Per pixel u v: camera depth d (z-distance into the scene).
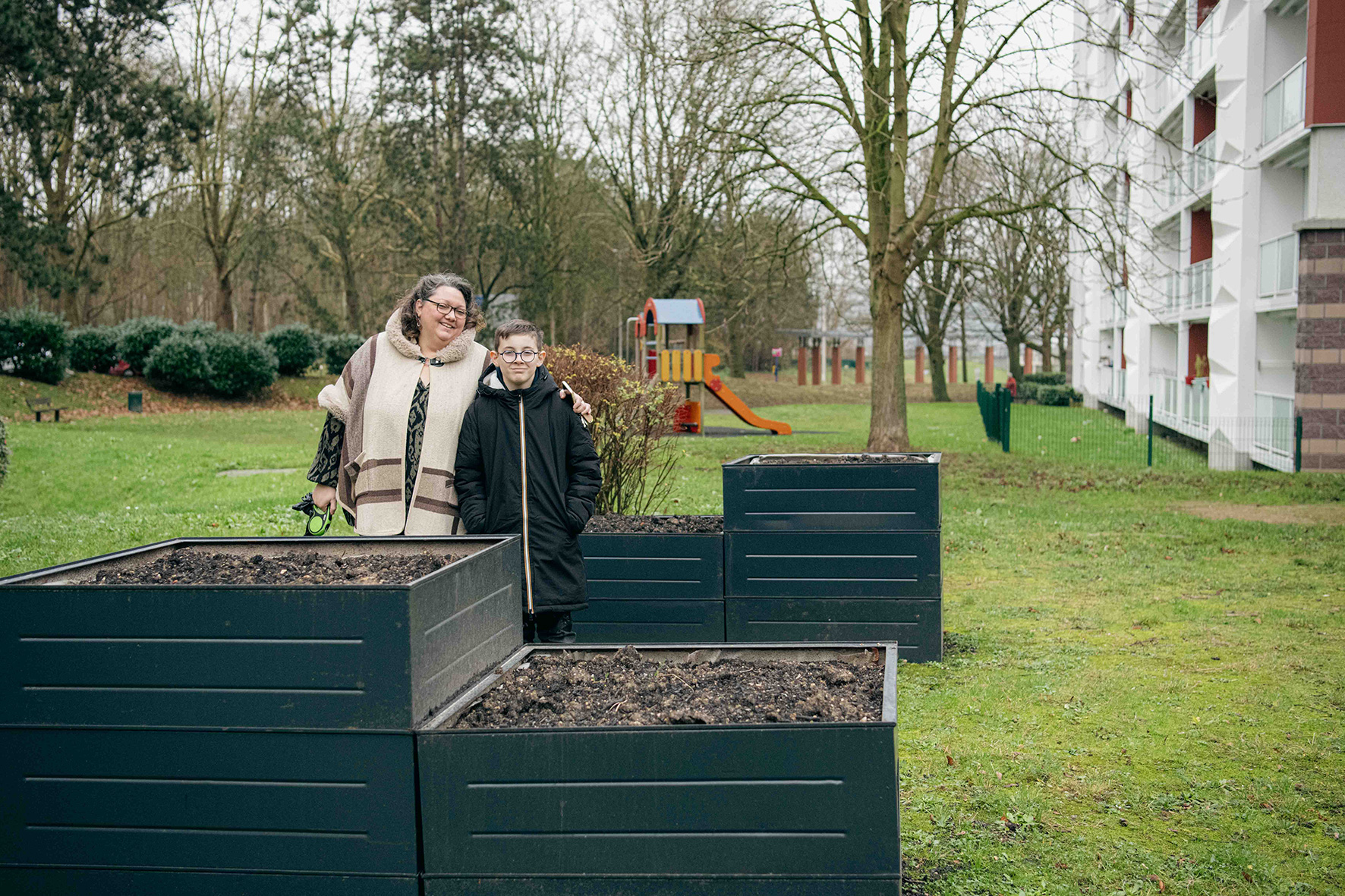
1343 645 6.32
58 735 2.45
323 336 41.53
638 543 6.00
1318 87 15.55
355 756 2.37
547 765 2.30
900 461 6.20
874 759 2.24
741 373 51.66
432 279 4.00
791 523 5.95
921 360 60.47
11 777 2.47
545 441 3.97
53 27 29.88
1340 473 15.66
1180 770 4.30
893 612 5.93
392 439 3.92
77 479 16.00
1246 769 4.33
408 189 42.81
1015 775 4.30
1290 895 3.26
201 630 2.40
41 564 9.23
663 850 2.29
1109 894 3.29
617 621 6.04
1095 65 33.28
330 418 4.05
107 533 10.95
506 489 3.91
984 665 5.96
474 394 4.04
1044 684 5.56
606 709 2.59
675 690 2.76
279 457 19.55
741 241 21.48
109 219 40.16
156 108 31.84
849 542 5.92
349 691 2.37
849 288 51.22
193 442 21.55
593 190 39.53
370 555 3.32
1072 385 44.38
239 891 2.42
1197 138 23.59
